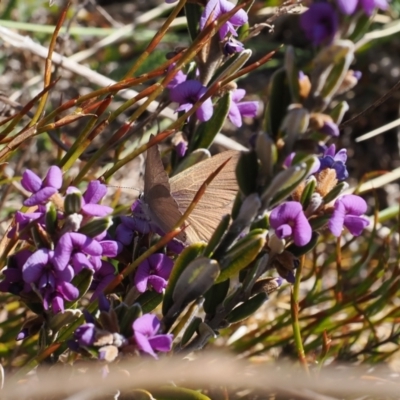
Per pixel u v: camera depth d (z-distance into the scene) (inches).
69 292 20.5
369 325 24.6
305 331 24.8
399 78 41.1
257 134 20.1
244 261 20.5
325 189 20.8
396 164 40.2
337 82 19.6
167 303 20.8
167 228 21.7
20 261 20.8
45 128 22.5
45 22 38.1
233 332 25.2
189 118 22.5
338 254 24.9
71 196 20.4
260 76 41.1
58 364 21.1
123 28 32.9
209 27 21.6
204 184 20.9
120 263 22.1
